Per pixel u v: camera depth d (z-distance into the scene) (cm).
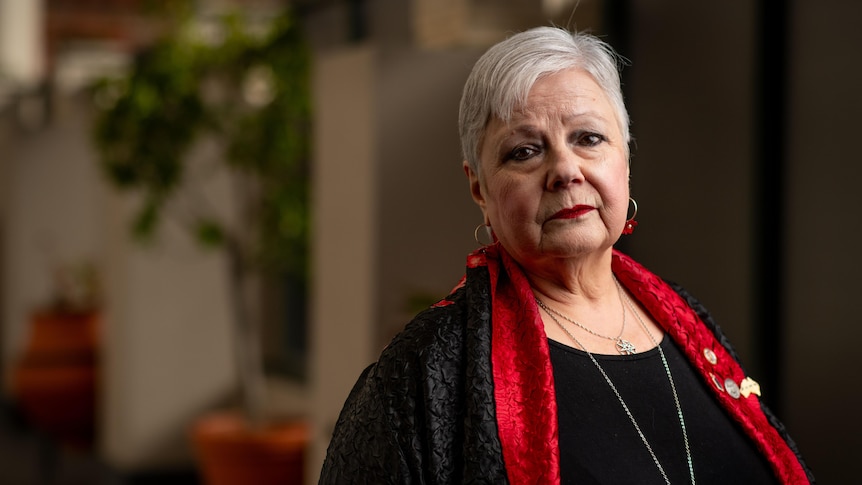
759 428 123
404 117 373
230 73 483
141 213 513
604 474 109
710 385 122
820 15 254
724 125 280
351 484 110
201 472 568
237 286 513
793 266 263
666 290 129
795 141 262
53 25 777
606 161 115
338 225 398
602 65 118
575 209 113
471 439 106
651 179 308
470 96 119
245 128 485
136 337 612
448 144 355
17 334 912
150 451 616
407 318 350
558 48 116
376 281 372
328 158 406
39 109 852
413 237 370
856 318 243
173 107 473
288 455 493
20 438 816
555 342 116
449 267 354
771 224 267
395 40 395
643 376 118
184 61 469
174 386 621
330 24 478
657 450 113
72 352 691
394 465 107
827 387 252
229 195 602
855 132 243
